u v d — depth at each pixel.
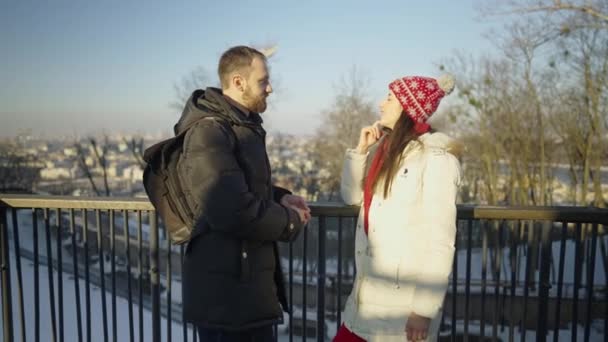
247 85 1.79
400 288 1.71
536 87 15.87
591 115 13.54
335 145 24.58
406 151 1.73
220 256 1.71
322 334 2.30
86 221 2.44
